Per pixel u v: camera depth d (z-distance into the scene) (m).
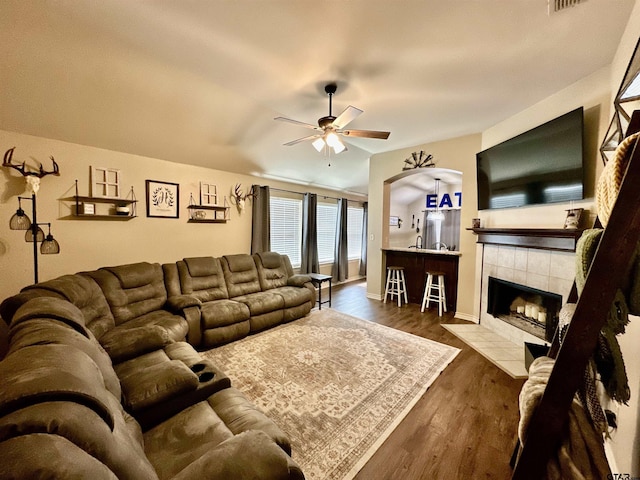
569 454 0.95
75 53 2.15
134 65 2.35
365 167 5.76
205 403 1.50
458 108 3.15
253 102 3.10
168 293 3.20
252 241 4.85
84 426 0.70
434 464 1.56
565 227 2.53
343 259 6.80
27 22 1.85
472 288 4.06
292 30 1.91
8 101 2.36
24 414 0.65
